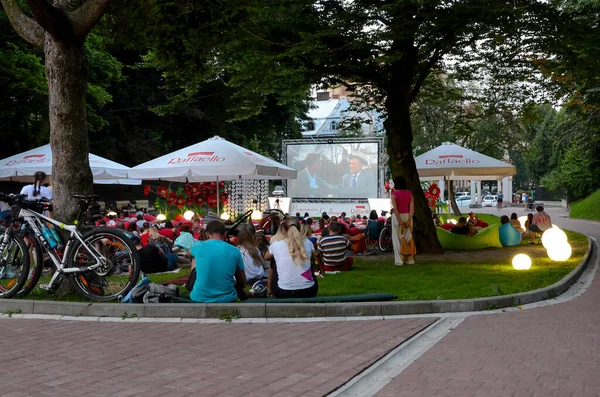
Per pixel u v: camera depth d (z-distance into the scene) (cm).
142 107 3978
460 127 2311
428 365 595
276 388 514
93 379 538
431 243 1770
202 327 764
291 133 4862
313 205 3412
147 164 1784
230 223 1409
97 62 2870
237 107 1881
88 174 981
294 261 903
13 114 2620
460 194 8144
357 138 3356
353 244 1755
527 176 9681
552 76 1867
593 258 1684
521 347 659
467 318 829
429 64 1792
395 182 1512
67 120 964
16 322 795
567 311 876
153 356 620
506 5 1313
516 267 1351
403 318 827
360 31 1520
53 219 948
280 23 1584
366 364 590
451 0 1371
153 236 1399
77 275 877
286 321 803
